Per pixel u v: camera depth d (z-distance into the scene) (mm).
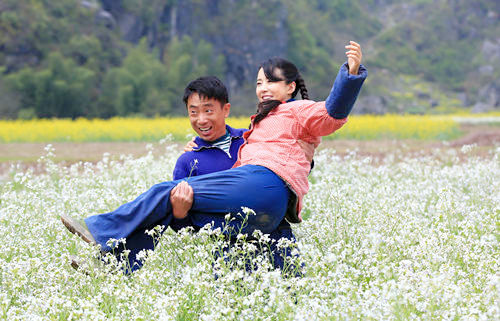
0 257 6133
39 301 4648
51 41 133500
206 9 183000
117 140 34562
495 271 5121
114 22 157125
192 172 6301
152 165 12180
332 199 7660
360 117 50562
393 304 4188
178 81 147250
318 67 191000
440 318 4258
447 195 7090
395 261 5484
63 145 30516
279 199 5680
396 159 19859
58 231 6430
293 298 4715
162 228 5770
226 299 4656
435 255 5230
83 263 5484
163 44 171000
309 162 6145
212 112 6199
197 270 4910
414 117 51250
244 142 6184
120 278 4996
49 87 115312
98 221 5750
